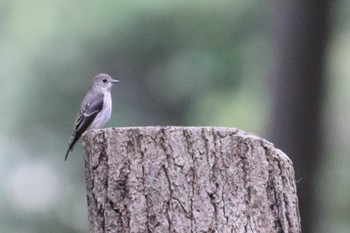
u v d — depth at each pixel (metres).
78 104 19.30
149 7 17.56
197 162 6.63
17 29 18.62
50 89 19.11
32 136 19.72
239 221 6.62
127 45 18.16
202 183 6.62
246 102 17.77
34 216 20.38
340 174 16.33
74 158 20.23
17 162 20.12
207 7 17.81
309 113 13.57
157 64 18.66
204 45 18.22
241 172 6.68
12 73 18.94
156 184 6.63
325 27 13.62
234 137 6.70
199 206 6.60
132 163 6.69
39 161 20.17
